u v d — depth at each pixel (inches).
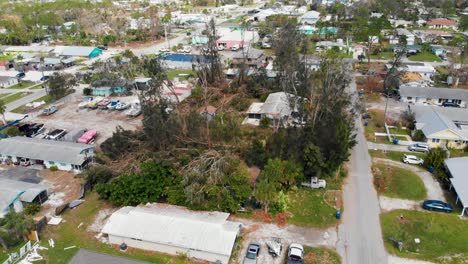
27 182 1927.9
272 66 3656.5
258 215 1641.2
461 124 2440.9
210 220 1497.3
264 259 1400.1
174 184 1697.8
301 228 1565.0
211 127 2178.9
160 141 1946.4
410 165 2057.1
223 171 1711.4
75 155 2085.4
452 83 3348.9
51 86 3191.4
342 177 1940.2
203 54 3447.3
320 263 1371.8
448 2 6860.2
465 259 1384.1
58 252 1453.0
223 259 1371.8
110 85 3270.2
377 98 3070.9
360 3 7234.3
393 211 1668.3
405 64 3730.3
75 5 7672.2
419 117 2508.6
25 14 6855.3
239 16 7288.4
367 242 1480.1
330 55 3663.9
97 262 1263.5
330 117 2103.8
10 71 3892.7
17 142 2210.9
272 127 2509.8
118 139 2036.2
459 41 4483.3
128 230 1467.8
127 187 1663.4
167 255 1429.6
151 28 5620.1
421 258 1396.4
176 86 3221.0
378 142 2333.9
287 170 1791.3
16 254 1425.9
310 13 6609.3
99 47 5039.4
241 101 2940.5
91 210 1722.4
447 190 1819.6
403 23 6033.5
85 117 2839.6
